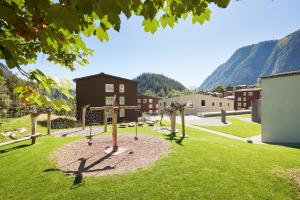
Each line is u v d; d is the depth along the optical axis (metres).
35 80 2.16
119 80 36.19
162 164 8.06
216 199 5.50
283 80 15.53
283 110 15.55
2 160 9.16
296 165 7.98
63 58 2.88
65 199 5.65
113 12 1.39
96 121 31.88
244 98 55.91
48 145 12.01
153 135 14.99
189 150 10.02
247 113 43.84
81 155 10.07
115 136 11.19
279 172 7.20
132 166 8.13
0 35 1.80
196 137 15.01
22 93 2.18
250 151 10.15
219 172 7.18
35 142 12.93
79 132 17.80
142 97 67.62
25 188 6.36
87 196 5.77
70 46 2.61
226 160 8.45
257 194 5.74
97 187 6.28
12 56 1.58
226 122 27.48
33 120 12.74
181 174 7.03
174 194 5.76
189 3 1.84
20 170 7.86
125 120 35.47
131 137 14.38
